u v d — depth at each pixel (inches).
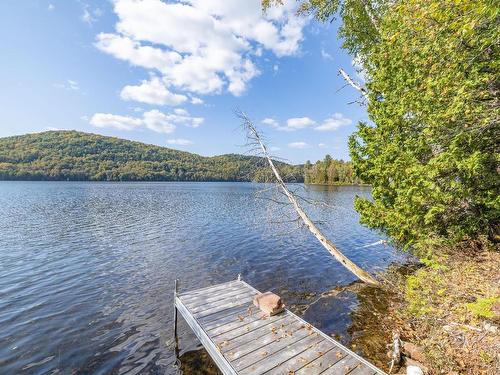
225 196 2716.5
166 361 291.3
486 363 198.5
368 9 493.4
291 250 754.8
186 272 577.6
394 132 383.9
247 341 245.9
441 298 289.1
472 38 221.0
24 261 634.8
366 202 445.4
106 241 844.0
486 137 274.7
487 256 320.5
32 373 272.5
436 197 305.6
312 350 233.8
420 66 298.2
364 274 480.7
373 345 296.0
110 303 430.3
